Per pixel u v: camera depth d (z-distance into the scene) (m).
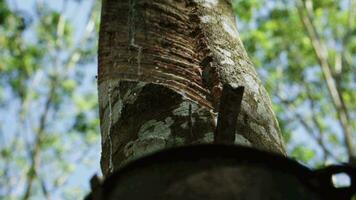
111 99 2.35
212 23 2.66
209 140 2.00
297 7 13.58
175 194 1.27
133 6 2.63
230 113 1.51
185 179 1.29
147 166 1.33
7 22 13.49
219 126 1.52
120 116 2.24
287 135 13.45
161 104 2.19
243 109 2.20
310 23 13.37
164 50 2.46
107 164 2.19
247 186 1.28
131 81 2.33
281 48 14.41
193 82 2.35
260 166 1.31
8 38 13.83
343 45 13.99
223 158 1.31
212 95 2.29
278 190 1.30
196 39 2.57
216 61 2.42
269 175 1.31
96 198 1.35
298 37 14.38
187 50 2.50
